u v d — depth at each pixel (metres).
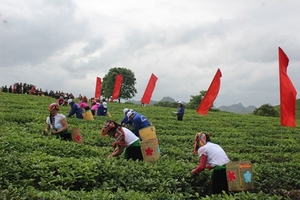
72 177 8.95
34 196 7.08
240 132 26.84
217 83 21.77
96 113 29.45
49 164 9.60
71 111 23.45
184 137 20.33
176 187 9.50
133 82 97.25
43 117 21.81
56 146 12.53
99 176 9.39
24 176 9.06
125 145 11.42
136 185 9.21
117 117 28.92
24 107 30.80
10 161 9.54
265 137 25.02
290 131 30.78
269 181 11.52
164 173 10.13
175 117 35.78
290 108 17.36
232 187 9.04
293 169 12.70
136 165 10.43
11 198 6.80
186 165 10.93
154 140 11.38
